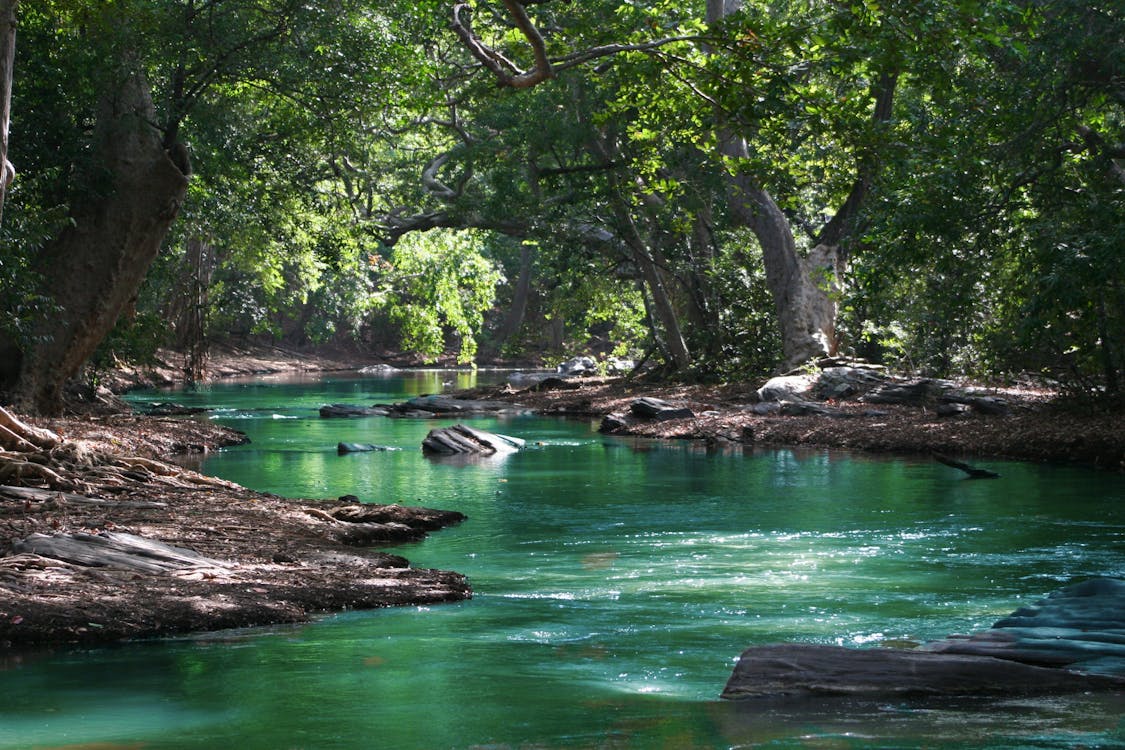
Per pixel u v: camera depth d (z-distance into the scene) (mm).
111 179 25969
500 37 35375
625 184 41188
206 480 17016
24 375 25469
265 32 28438
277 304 68125
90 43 25250
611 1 31234
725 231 44938
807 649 7809
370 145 40938
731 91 18719
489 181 44531
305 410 39688
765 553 13328
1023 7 23406
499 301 87312
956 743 6172
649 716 6852
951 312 31109
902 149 19969
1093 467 22188
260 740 6488
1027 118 23547
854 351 40031
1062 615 8922
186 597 9883
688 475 21688
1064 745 6117
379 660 8359
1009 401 29047
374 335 84688
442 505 17625
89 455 16609
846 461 24094
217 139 32281
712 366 44094
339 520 14938
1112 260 21234
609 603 10461
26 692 7523
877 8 17328
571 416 37969
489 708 7102
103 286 26203
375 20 29719
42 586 9789
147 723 6832
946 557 12961
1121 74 23109
